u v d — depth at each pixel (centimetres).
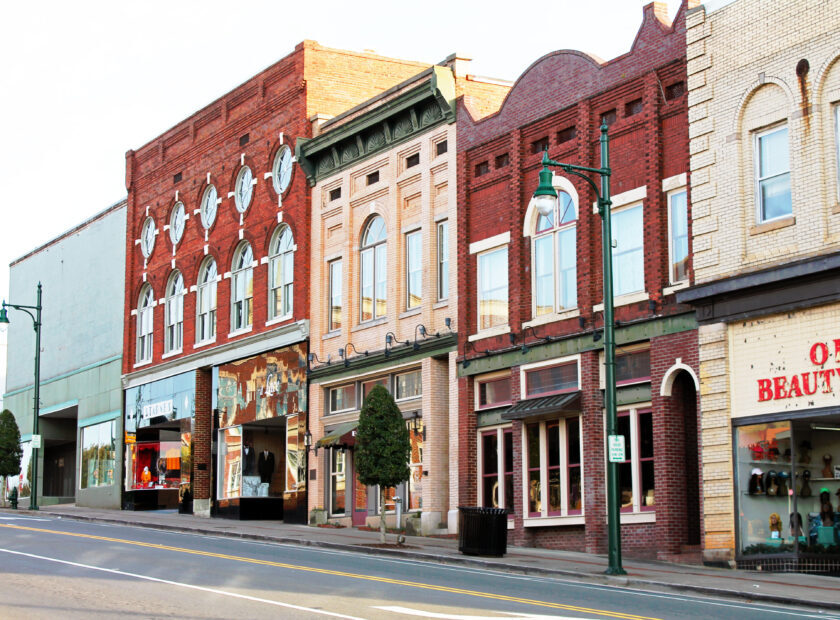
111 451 5309
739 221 2403
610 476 2211
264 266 4219
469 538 2611
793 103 2322
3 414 5356
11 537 2966
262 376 4181
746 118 2428
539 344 2912
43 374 6156
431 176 3400
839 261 2152
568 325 2855
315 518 3784
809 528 2262
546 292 2953
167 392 4872
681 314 2530
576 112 2883
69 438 6194
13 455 5300
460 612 1617
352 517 3666
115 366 5341
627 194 2717
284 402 4019
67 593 1792
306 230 3972
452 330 3247
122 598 1745
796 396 2258
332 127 3903
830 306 2212
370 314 3672
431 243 3378
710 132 2491
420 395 3397
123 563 2275
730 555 2353
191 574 2088
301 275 3962
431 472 3278
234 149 4472
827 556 2266
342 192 3822
